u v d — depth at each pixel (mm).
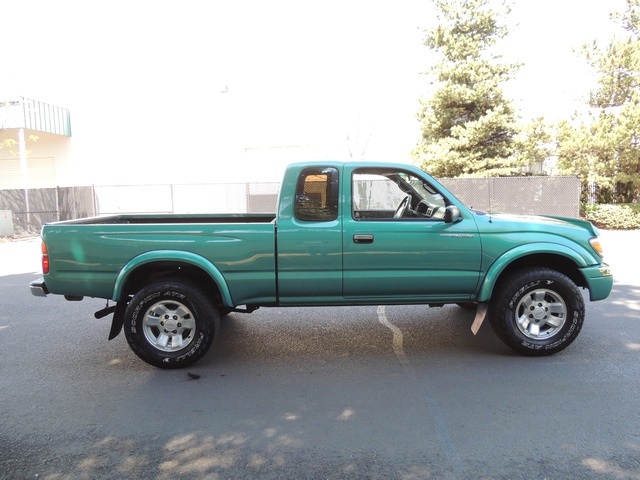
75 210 18516
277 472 2807
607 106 16422
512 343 4551
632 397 3701
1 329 5844
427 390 3910
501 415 3447
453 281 4516
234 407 3676
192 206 19250
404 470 2799
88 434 3289
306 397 3834
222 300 4551
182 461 2939
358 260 4438
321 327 5766
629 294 7066
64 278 4465
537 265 4789
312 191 4457
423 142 17656
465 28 16375
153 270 4660
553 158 16750
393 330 5598
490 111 15805
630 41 15492
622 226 15422
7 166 20984
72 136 20156
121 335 5586
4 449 3102
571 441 3074
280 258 4410
